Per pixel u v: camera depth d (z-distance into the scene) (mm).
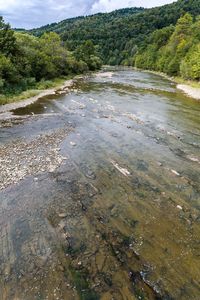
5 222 11547
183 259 9648
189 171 16219
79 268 9250
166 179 15219
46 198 13273
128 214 12125
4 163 16719
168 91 46875
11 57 43375
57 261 9547
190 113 30344
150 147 19922
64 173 15719
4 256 9781
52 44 66125
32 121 25969
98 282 8711
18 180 14812
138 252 9945
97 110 30719
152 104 34656
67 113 29234
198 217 11938
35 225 11391
